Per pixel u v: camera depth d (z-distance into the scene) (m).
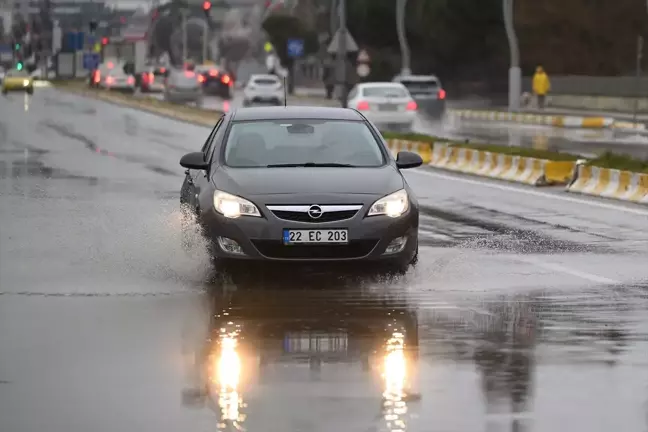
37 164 67.75
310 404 18.00
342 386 19.14
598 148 85.06
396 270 30.06
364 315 25.33
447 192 54.75
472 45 194.62
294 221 28.80
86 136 95.88
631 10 184.75
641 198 49.78
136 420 17.16
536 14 188.50
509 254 34.34
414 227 29.61
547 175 58.19
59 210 44.75
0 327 24.03
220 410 17.67
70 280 29.52
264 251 28.89
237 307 26.16
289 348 22.12
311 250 28.88
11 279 29.67
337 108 33.44
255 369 20.39
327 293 27.86
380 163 31.20
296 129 32.06
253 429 16.66
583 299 27.31
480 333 23.47
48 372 20.22
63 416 17.42
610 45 186.38
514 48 146.25
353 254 29.03
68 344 22.47
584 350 21.94
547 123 124.31
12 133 97.69
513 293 28.06
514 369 20.39
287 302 26.75
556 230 40.28
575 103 151.62
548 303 26.78
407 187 30.05
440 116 119.12
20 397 18.55
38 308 26.03
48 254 33.56
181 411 17.62
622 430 16.70
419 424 16.92
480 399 18.33
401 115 102.19
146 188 54.06
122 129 107.62
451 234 39.00
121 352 21.77
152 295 27.56
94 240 36.28
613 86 158.88
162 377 19.81
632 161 54.34
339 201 28.95
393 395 18.56
